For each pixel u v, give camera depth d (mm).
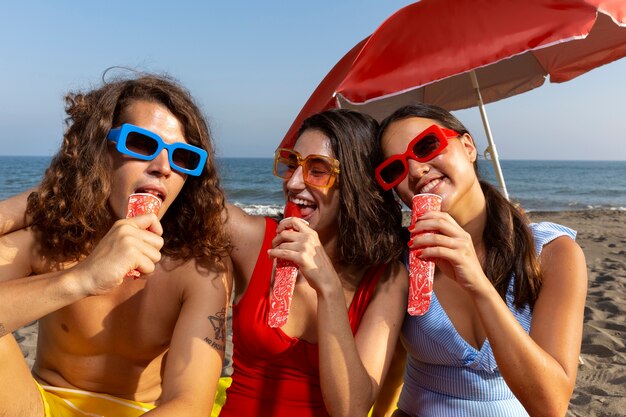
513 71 5770
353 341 2254
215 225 2393
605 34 5113
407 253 2770
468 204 2479
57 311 2357
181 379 2145
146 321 2383
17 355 2037
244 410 2506
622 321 5707
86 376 2410
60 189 2260
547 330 2211
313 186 2590
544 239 2477
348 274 2689
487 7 3768
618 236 13406
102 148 2199
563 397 2066
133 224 1844
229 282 2461
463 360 2416
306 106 4785
